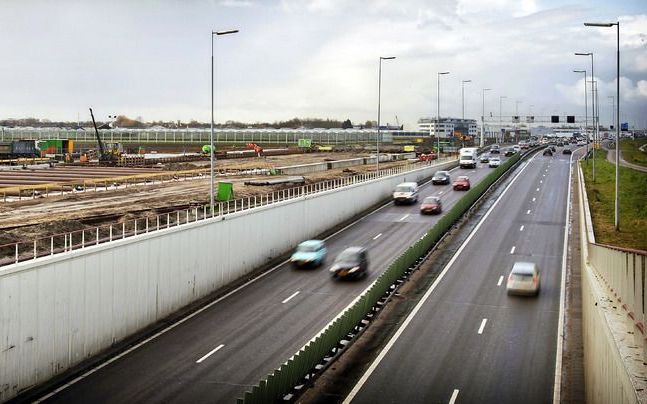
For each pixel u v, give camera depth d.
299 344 36.19
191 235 44.53
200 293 45.69
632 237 57.28
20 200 64.38
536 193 93.44
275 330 38.66
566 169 124.81
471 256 57.34
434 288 47.53
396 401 28.80
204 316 41.66
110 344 36.12
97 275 35.06
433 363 33.31
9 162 116.69
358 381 31.06
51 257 31.86
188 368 32.75
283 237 59.75
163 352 35.12
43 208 59.28
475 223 72.50
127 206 61.91
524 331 38.12
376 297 41.62
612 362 19.67
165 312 41.53
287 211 60.53
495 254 57.97
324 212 69.62
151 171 106.94
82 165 120.50
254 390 24.50
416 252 52.91
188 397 29.19
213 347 35.84
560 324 39.28
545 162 140.75
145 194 72.38
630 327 20.81
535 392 29.70
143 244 39.09
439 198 86.38
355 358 34.16
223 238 48.94
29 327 30.41
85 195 69.94
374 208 84.50
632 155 176.00
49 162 120.06
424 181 110.12
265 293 46.81
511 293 45.50
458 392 29.73
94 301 34.84
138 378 31.52
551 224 71.12
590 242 41.16
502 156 159.75
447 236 65.62
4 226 47.41
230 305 44.03
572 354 34.53
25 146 134.50
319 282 49.53
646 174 105.12
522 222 72.50
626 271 22.09
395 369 32.56
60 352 32.38
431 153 171.38
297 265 54.22
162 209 60.50
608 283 27.92
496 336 37.31
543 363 33.25
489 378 31.36
